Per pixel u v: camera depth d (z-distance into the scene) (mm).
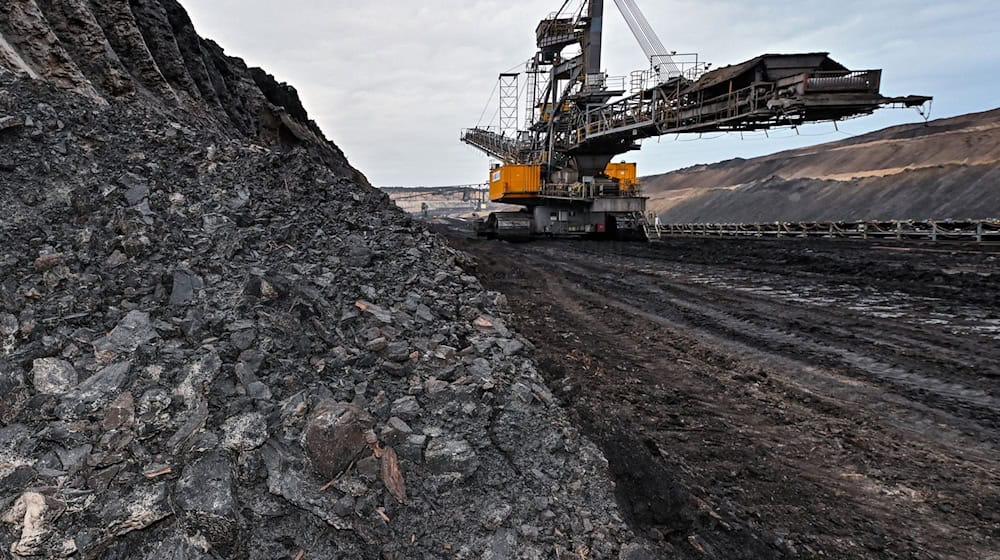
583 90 32781
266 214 8359
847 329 10164
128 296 5062
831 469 5184
